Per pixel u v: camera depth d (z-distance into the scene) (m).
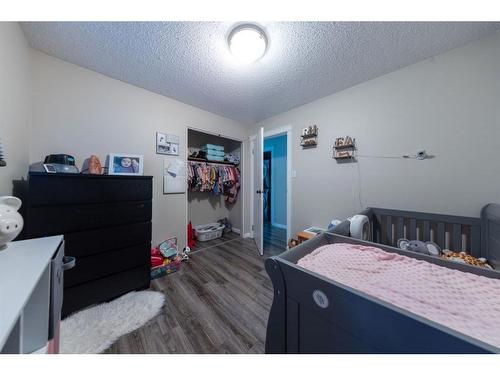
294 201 2.69
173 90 2.17
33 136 1.49
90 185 1.39
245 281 1.88
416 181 1.69
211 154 3.24
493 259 1.23
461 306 0.59
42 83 1.53
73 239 1.32
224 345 1.14
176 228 2.46
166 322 1.32
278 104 2.57
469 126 1.45
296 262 0.86
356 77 1.90
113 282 1.52
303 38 1.38
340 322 0.51
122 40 1.40
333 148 2.24
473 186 1.44
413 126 1.69
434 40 1.40
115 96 1.93
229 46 1.42
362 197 2.03
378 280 0.73
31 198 1.17
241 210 3.48
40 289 0.67
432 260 0.86
